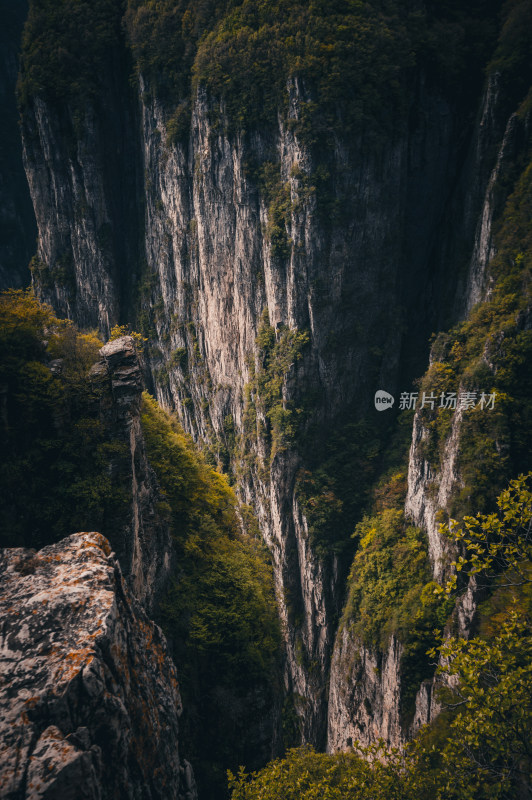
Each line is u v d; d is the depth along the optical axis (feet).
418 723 131.34
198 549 103.19
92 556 38.11
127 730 32.68
